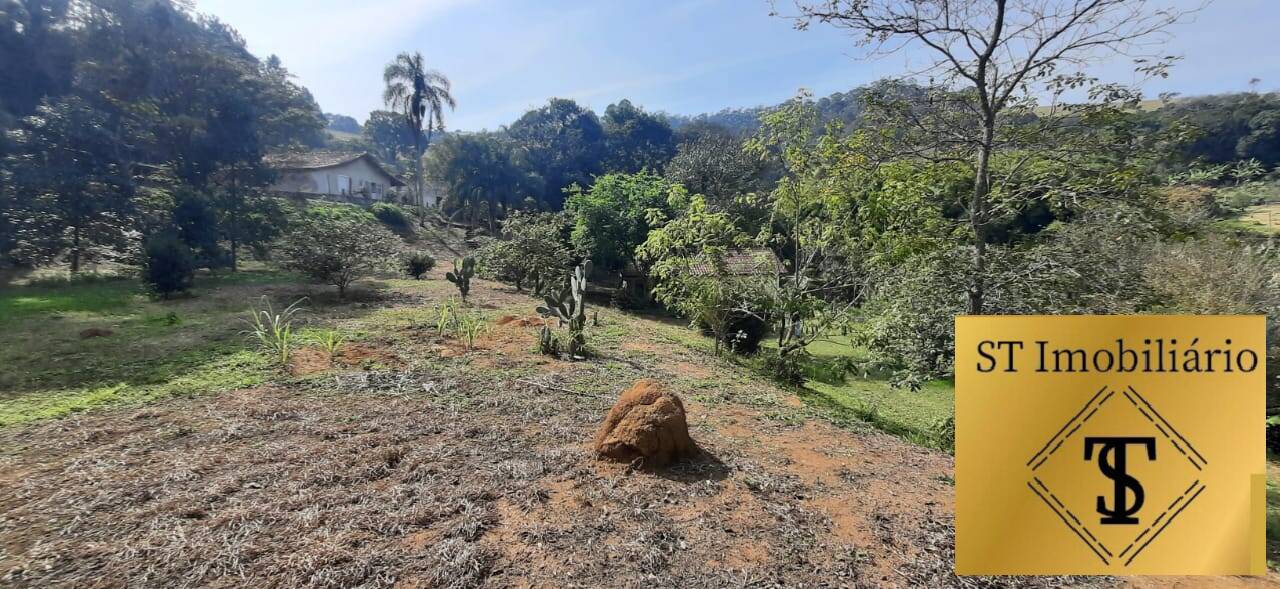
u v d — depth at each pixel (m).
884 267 6.66
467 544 2.87
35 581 2.46
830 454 4.61
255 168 20.55
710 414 5.53
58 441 4.02
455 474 3.68
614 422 4.16
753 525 3.24
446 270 21.02
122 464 3.66
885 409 7.79
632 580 2.66
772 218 8.77
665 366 7.68
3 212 13.42
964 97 6.21
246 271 18.16
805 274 8.39
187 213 15.86
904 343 6.45
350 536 2.90
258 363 6.30
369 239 12.48
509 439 4.38
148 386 5.42
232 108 19.00
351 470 3.65
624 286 18.12
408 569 2.65
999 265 5.91
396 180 42.69
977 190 6.23
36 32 17.58
